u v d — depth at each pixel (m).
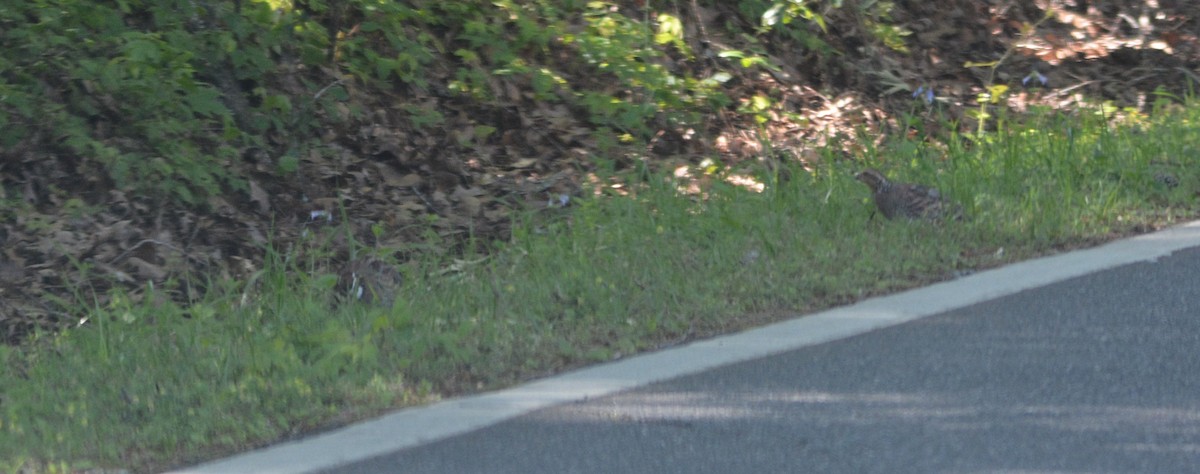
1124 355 5.21
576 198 7.70
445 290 6.17
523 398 4.94
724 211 7.21
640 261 6.50
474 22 9.68
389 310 5.69
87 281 6.50
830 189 7.48
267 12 8.79
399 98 9.09
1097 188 7.67
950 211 7.02
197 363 5.20
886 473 4.21
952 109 9.63
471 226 7.15
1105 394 4.82
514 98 9.24
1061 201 7.30
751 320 5.76
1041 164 8.12
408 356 5.34
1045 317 5.68
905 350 5.33
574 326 5.69
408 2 9.88
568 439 4.54
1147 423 4.55
